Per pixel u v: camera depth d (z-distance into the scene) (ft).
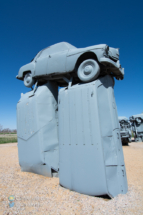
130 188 11.38
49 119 14.53
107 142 10.57
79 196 9.77
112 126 11.41
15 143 50.49
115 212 8.04
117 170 10.59
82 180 10.24
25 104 15.34
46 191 10.63
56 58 13.46
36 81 15.52
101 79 11.75
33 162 14.05
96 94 10.83
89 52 11.91
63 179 11.30
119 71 12.54
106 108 11.41
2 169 16.81
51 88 15.48
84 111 10.95
